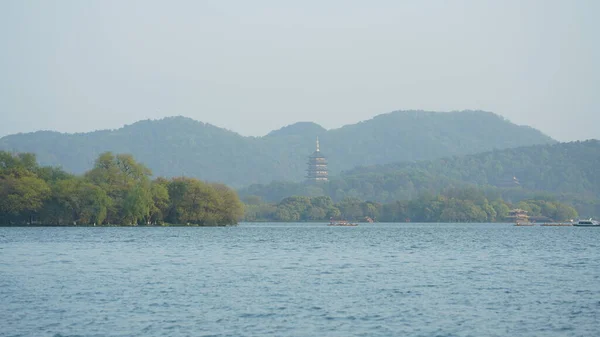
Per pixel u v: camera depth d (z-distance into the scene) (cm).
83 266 11575
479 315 7225
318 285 9300
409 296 8369
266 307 7594
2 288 8869
